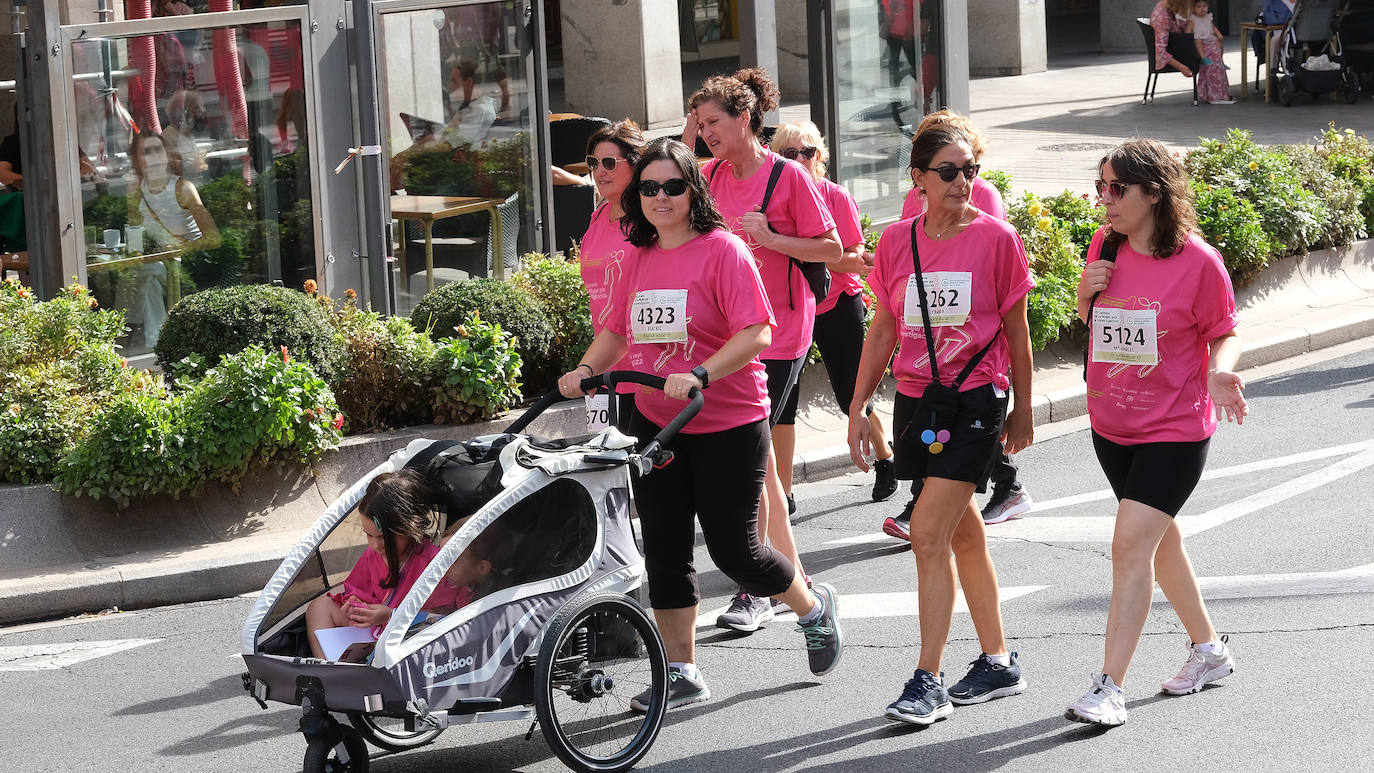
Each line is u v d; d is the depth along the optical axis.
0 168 43.97
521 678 19.19
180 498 30.83
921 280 20.77
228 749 21.67
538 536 19.50
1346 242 51.72
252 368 30.75
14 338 32.47
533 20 44.03
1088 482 34.38
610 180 23.97
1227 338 20.05
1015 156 74.62
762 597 23.70
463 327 34.50
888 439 36.72
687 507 21.23
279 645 19.30
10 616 28.00
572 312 36.91
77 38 35.97
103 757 21.53
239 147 39.47
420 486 19.45
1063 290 42.44
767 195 24.94
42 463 30.27
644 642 20.28
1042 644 24.23
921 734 20.92
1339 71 89.19
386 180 40.66
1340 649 23.22
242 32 39.12
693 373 19.72
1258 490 32.28
